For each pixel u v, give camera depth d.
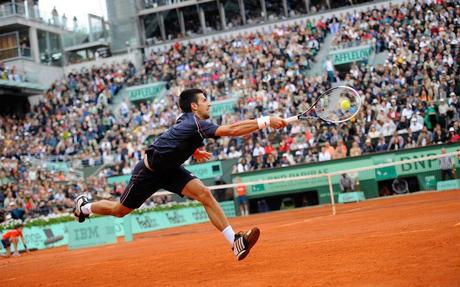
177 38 45.09
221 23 44.72
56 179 31.55
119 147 33.19
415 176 25.77
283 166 27.45
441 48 30.27
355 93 6.88
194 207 28.73
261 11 44.25
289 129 29.62
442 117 26.33
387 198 25.06
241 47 37.94
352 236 8.65
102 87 39.75
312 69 35.56
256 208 28.95
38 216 24.94
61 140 35.91
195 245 11.64
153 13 45.25
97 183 30.42
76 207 7.27
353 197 25.80
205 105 6.46
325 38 38.09
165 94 38.34
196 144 6.31
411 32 33.06
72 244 19.72
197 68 38.09
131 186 6.66
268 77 33.75
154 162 6.37
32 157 34.09
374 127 27.16
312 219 16.34
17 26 43.06
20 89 41.38
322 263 6.08
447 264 5.00
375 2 40.19
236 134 6.13
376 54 34.22
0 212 25.11
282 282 5.20
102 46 45.50
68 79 41.72
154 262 8.81
